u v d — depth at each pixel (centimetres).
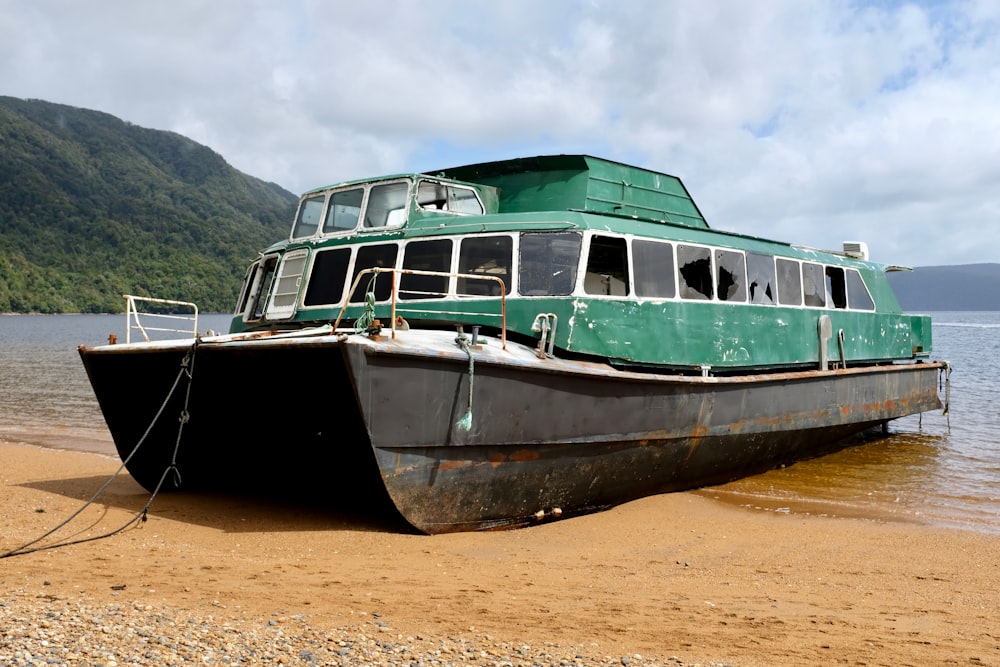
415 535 796
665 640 531
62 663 420
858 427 1420
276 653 459
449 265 933
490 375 786
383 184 1001
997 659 517
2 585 578
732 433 1084
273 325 1027
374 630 514
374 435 714
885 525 945
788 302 1225
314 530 809
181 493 1000
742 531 902
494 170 1119
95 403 2328
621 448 927
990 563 782
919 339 1617
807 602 645
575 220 931
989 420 1912
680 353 1001
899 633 568
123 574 620
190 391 885
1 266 15975
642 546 827
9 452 1452
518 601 601
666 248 1012
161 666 427
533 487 858
